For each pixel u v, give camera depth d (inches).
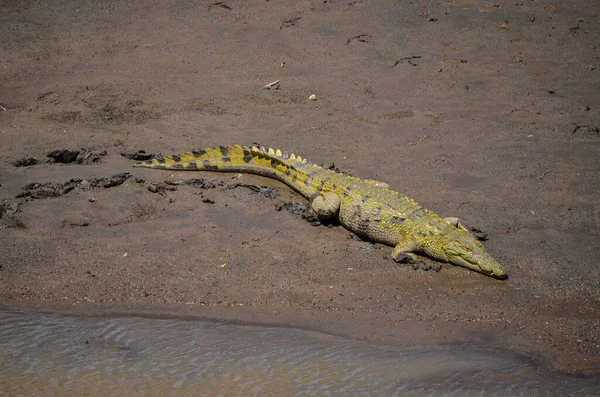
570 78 624.7
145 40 674.2
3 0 732.7
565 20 720.3
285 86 608.7
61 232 414.9
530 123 555.2
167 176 479.8
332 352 334.0
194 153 490.0
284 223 429.7
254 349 336.5
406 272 387.9
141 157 501.7
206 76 623.2
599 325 347.3
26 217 426.3
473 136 536.4
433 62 645.3
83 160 497.7
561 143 526.3
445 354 332.2
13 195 447.2
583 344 335.9
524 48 669.9
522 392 308.3
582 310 357.7
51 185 457.4
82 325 352.2
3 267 385.4
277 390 312.0
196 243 407.5
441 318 353.7
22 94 587.5
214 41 673.0
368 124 554.6
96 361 331.9
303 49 661.9
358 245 411.8
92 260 392.2
